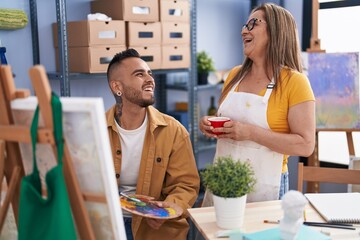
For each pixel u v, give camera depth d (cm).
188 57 289
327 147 329
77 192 106
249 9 363
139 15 257
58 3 233
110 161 105
